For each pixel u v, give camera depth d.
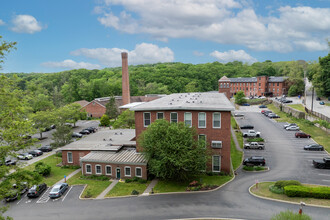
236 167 37.38
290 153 43.25
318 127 58.19
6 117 19.80
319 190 25.78
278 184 28.36
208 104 36.47
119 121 61.66
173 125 30.27
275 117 74.88
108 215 24.55
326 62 84.56
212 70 170.25
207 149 32.53
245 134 54.75
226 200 26.39
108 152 37.91
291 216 18.31
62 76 154.25
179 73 152.25
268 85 123.56
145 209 25.31
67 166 40.50
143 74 151.75
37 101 83.62
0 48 18.16
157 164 28.86
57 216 24.98
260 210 24.00
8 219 18.80
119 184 32.31
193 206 25.38
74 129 71.44
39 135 65.38
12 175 19.53
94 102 91.50
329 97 88.19
